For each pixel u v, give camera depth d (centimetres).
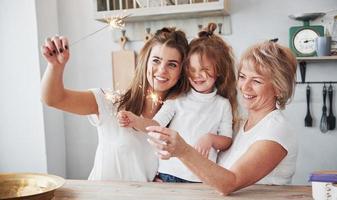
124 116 140
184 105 148
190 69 146
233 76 149
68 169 259
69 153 260
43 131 235
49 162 241
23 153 240
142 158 145
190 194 111
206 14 224
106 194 114
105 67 251
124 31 245
